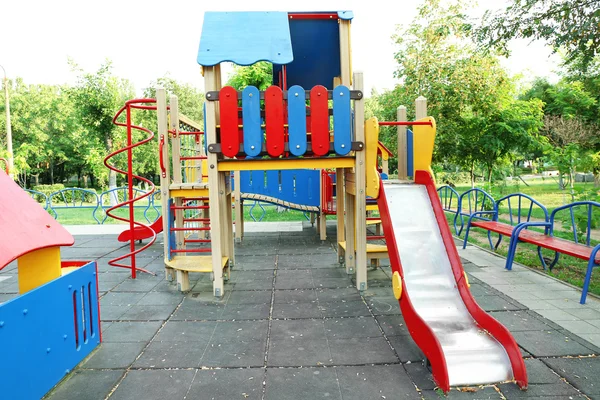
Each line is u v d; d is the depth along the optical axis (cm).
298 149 471
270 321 405
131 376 299
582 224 713
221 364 316
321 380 289
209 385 285
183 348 346
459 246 748
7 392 238
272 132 466
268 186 884
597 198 805
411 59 1188
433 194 445
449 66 1155
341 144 478
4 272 636
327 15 547
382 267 615
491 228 637
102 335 375
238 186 837
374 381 287
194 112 3666
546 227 567
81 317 326
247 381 290
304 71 641
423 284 373
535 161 2261
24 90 4009
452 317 342
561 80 1528
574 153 1095
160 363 319
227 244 570
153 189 618
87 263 345
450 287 371
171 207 551
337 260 672
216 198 481
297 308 442
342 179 646
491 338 310
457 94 1149
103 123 2114
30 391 258
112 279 576
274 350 339
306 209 878
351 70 510
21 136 3597
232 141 467
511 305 431
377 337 362
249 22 509
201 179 899
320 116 475
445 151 1250
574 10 668
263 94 499
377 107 3481
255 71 1516
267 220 1252
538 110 1275
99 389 282
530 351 324
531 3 710
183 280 512
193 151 944
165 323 405
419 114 499
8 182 333
